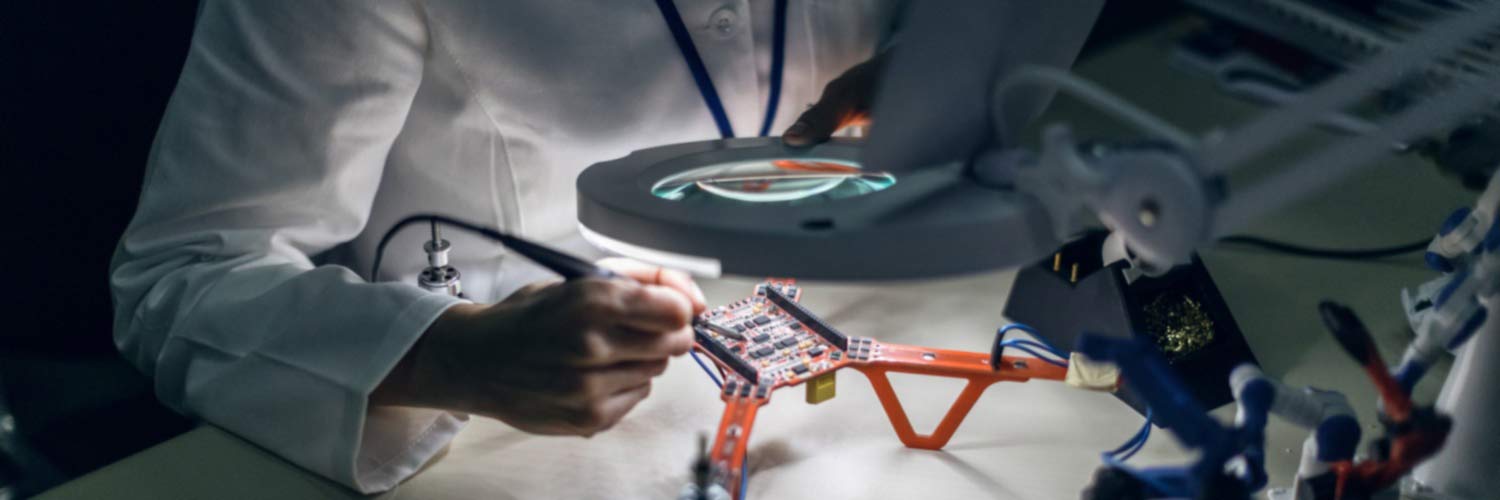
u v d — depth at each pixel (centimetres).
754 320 89
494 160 106
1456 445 71
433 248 90
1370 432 73
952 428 82
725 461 72
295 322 83
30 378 141
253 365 84
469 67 99
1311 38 75
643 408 88
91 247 139
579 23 98
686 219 52
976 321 99
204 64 93
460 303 81
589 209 58
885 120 56
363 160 98
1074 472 79
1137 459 80
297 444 81
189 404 88
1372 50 67
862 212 50
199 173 93
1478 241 82
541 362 70
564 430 75
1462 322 62
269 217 96
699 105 106
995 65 53
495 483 80
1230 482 53
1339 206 118
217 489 79
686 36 99
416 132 105
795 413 87
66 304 142
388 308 81
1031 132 53
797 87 113
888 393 82
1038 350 93
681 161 66
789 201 55
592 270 70
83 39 126
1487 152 115
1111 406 88
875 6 113
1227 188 46
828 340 85
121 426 137
